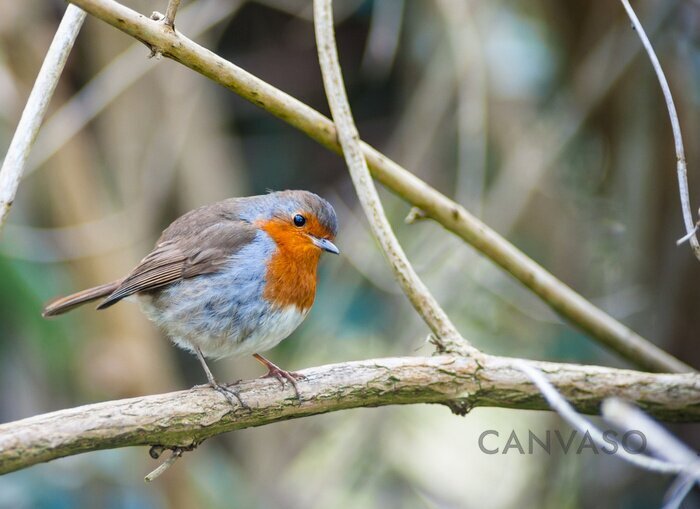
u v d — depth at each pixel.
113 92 10.16
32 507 10.60
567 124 10.53
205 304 7.70
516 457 11.79
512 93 11.05
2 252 10.46
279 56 12.71
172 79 11.24
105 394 10.82
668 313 9.99
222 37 12.64
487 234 7.48
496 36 10.91
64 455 5.70
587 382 6.66
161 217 11.98
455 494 11.61
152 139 11.23
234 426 6.30
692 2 9.80
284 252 7.81
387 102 12.72
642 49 9.90
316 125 6.95
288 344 12.52
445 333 6.71
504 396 6.61
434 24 11.18
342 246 11.55
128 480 10.91
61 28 6.38
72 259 10.81
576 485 10.59
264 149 13.07
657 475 10.19
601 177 11.21
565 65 11.05
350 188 12.73
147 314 8.11
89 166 11.02
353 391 6.46
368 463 10.92
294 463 11.64
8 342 11.08
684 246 9.88
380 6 10.80
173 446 6.10
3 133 10.65
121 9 5.97
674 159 9.97
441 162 11.33
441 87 10.78
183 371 12.93
